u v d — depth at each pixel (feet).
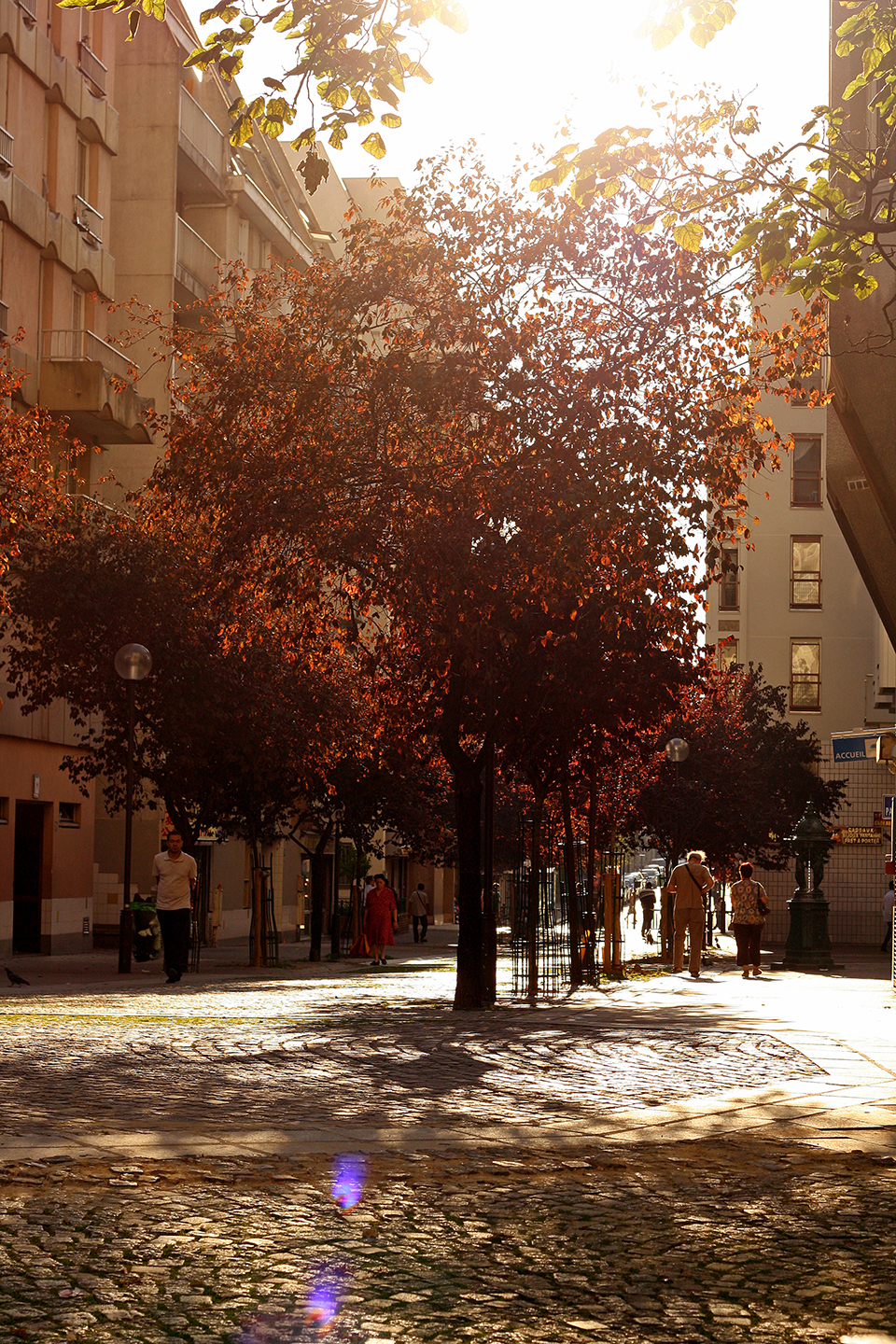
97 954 124.77
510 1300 17.19
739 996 64.95
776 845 140.05
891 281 53.31
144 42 144.05
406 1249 19.48
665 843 130.31
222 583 63.10
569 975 77.77
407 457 59.00
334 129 31.09
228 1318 16.14
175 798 110.11
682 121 50.72
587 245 56.59
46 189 118.42
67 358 116.47
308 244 197.26
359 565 59.93
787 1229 20.94
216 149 158.71
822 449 195.62
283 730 100.99
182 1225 20.20
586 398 55.77
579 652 61.05
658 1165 25.59
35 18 114.01
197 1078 35.22
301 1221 20.79
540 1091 34.17
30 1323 15.75
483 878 61.21
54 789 117.91
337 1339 15.47
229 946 150.00
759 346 58.80
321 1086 34.37
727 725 129.29
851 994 66.44
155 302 142.51
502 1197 22.80
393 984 85.15
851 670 194.70
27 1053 39.19
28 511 80.33
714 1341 15.72
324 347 62.69
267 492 59.26
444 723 60.59
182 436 63.82
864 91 47.21
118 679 99.55
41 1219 20.27
